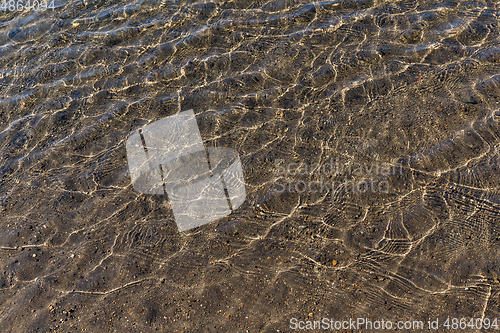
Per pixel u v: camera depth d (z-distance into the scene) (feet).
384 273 9.78
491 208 10.44
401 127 12.71
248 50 16.60
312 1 18.43
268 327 9.24
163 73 16.38
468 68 14.07
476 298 9.02
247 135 13.56
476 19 15.93
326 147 12.73
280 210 11.46
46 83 16.84
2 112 16.02
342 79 14.76
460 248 9.88
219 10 18.80
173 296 10.11
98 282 10.67
